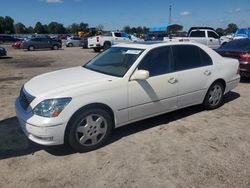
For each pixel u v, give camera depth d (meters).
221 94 6.48
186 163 4.11
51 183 3.65
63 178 3.76
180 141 4.83
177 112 6.25
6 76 11.38
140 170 3.94
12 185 3.61
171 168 3.98
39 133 4.04
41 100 4.12
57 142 4.16
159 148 4.57
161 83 5.13
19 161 4.18
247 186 3.58
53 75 5.16
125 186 3.59
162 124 5.57
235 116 6.06
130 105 4.79
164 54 5.32
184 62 5.60
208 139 4.91
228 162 4.14
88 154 4.39
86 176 3.80
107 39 26.98
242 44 9.74
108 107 4.53
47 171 3.92
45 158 4.27
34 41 30.86
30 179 3.74
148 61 5.05
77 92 4.22
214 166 4.03
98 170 3.94
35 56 21.78
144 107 4.99
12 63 16.55
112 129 4.74
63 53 25.42
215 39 20.47
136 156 4.32
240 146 4.64
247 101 7.21
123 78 4.68
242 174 3.83
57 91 4.21
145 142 4.79
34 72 12.64
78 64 16.08
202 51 6.01
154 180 3.71
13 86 9.13
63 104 4.10
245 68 9.09
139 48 5.23
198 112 6.27
